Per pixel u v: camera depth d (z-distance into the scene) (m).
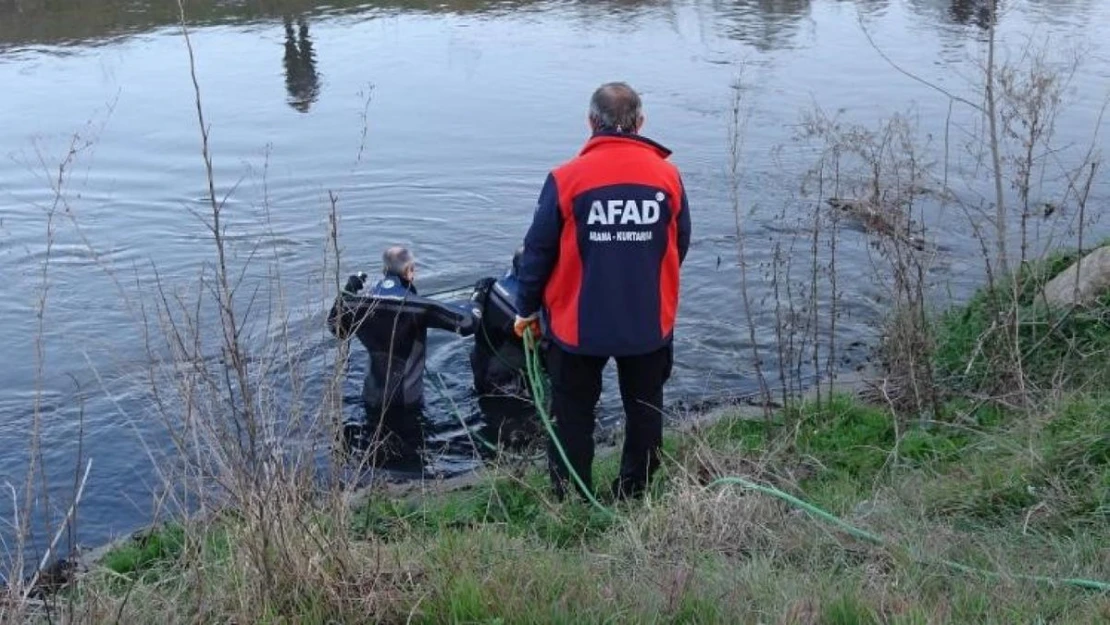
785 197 11.88
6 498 6.92
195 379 5.06
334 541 4.33
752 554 4.70
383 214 11.99
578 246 5.47
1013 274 7.11
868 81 16.56
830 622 4.08
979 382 7.07
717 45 19.39
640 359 5.71
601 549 5.06
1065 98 14.94
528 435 7.72
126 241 11.36
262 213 12.05
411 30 21.19
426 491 6.36
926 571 4.47
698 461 5.89
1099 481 5.13
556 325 5.65
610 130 5.48
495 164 13.43
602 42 19.92
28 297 9.95
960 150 13.05
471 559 4.52
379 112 15.66
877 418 6.89
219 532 4.62
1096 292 7.34
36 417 4.70
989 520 5.13
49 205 12.30
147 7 23.36
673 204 5.52
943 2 22.72
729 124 13.98
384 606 4.18
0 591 4.43
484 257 10.95
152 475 7.08
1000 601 4.15
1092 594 4.23
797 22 21.31
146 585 4.62
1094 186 11.88
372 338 7.95
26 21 22.30
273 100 16.39
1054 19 20.47
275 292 9.87
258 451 4.46
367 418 7.92
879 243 9.34
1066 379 6.60
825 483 5.95
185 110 15.92
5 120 15.50
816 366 7.16
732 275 10.12
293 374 5.26
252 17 22.48
